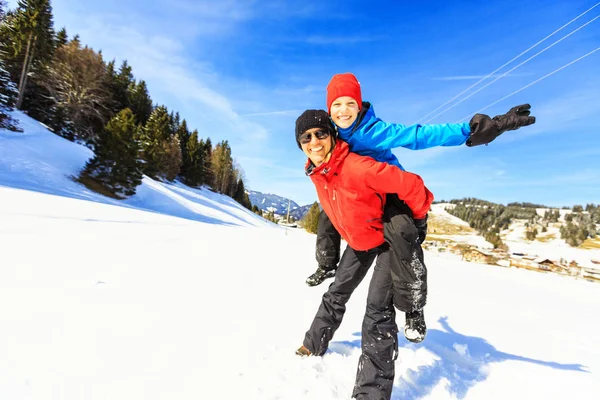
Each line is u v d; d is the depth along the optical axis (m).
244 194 76.56
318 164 1.61
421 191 1.47
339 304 1.86
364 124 1.61
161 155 39.94
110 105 40.19
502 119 1.52
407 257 1.44
